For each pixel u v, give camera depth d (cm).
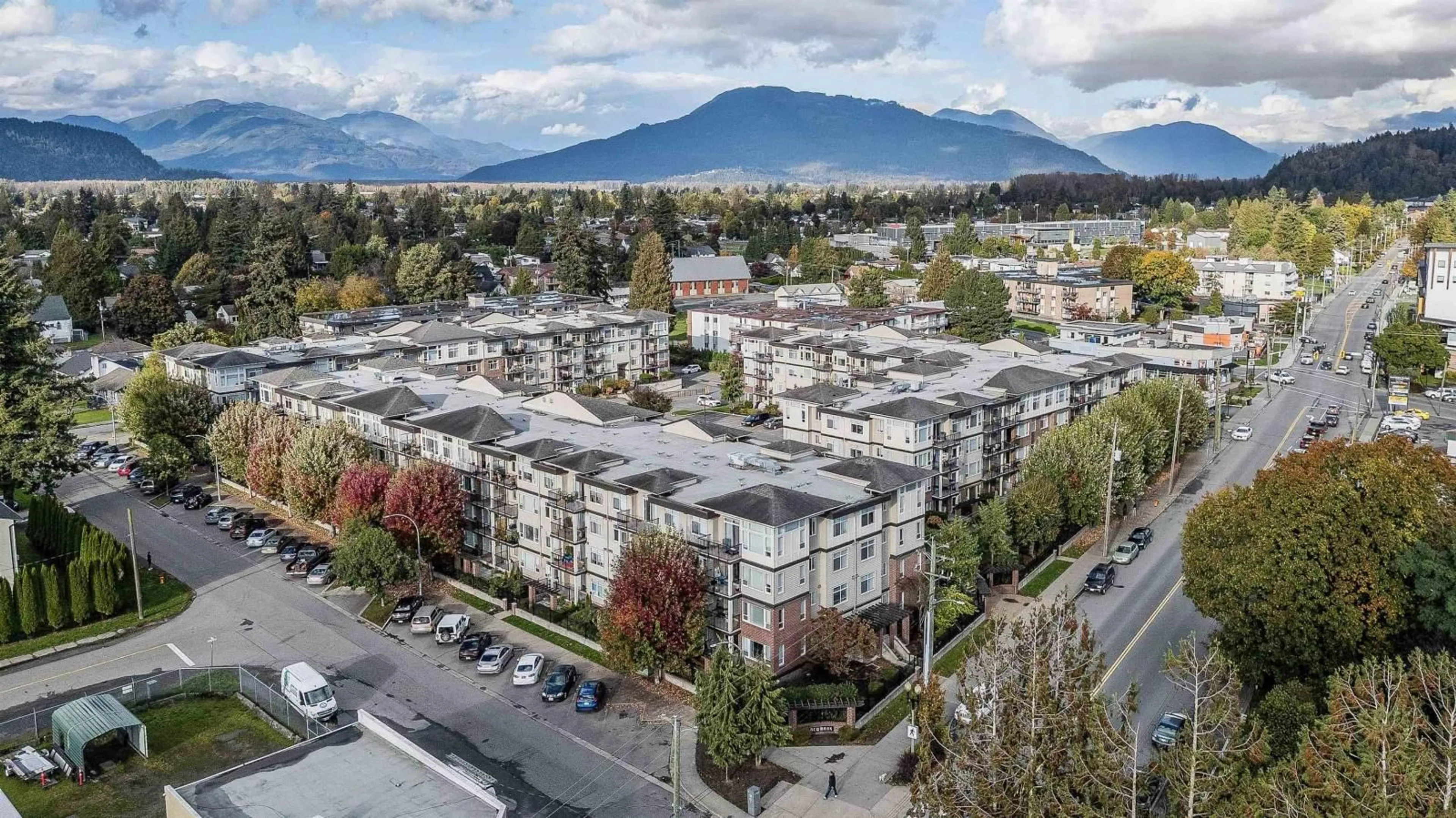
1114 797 3897
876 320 15488
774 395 13650
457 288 19875
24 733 5794
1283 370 16075
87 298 18562
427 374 11300
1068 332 15325
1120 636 6806
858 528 6619
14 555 7456
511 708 6028
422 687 6291
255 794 4228
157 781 5322
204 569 8250
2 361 9044
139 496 10256
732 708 5200
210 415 10862
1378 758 3700
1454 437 9556
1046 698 4206
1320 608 5419
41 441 8838
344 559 7238
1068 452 8656
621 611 6009
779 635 6128
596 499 7044
